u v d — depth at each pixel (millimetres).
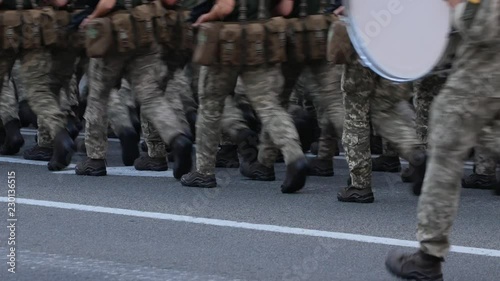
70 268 6957
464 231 8164
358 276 6801
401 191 9906
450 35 5938
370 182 9273
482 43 5711
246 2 9203
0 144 11922
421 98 9828
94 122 10391
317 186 10156
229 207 8984
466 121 5832
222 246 7582
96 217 8523
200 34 9250
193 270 6926
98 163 10500
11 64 10500
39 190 9656
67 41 10664
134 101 11930
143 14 9586
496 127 5934
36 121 11727
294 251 7449
